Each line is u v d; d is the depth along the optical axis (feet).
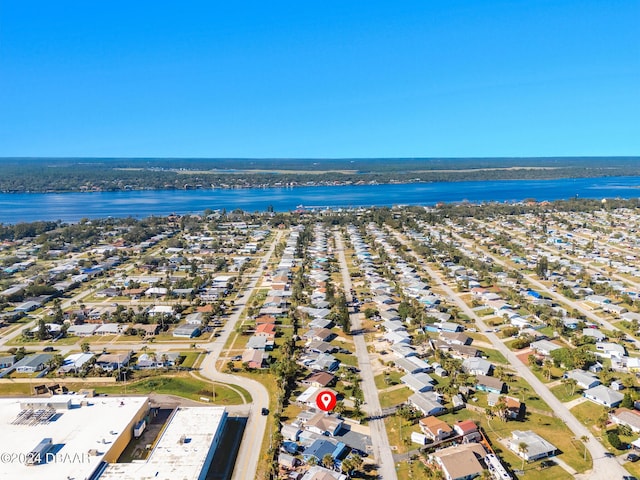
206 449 289.94
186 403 371.35
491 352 464.65
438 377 414.41
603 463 294.25
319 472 278.87
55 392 390.83
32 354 465.88
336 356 456.45
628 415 335.67
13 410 328.70
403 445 313.53
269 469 282.56
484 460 293.84
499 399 362.33
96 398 345.10
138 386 400.67
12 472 261.24
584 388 387.34
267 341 487.20
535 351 463.01
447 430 321.11
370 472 286.66
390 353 464.24
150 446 311.88
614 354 449.48
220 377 415.85
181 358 454.40
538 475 282.77
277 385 396.78
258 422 342.64
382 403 368.89
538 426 334.85
